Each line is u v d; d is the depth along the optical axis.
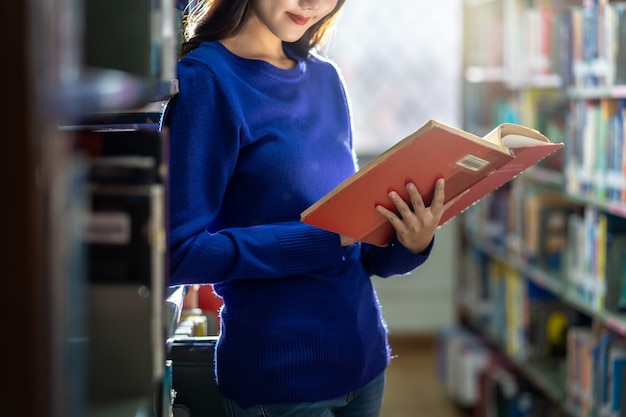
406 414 4.74
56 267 0.77
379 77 6.00
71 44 0.80
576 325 4.04
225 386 1.68
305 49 1.77
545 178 3.99
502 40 4.59
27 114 0.72
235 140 1.58
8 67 0.71
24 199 0.73
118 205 1.08
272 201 1.63
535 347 4.10
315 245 1.61
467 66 5.11
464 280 5.28
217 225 1.70
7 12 0.71
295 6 1.63
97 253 1.08
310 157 1.67
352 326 1.67
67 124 1.12
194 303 2.43
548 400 4.09
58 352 0.78
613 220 3.29
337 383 1.66
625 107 3.18
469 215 5.18
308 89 1.73
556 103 3.95
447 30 6.00
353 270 1.72
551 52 3.88
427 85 6.03
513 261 4.34
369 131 6.04
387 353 1.81
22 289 0.74
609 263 3.28
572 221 3.71
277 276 1.60
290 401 1.62
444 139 1.42
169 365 1.44
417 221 1.59
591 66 3.38
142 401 1.11
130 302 1.09
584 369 3.52
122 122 1.52
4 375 0.75
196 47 1.71
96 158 1.06
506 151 1.53
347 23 5.95
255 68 1.65
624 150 3.13
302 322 1.63
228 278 1.58
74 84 0.76
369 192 1.52
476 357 4.74
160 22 1.21
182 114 1.56
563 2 4.02
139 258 1.09
